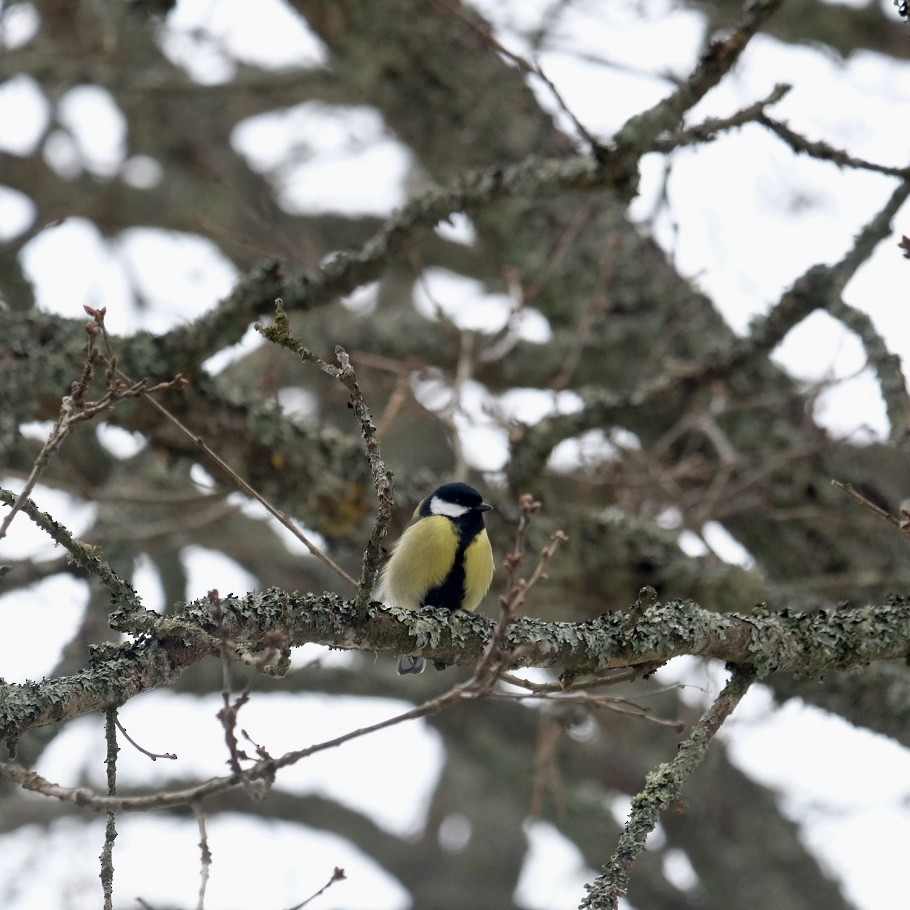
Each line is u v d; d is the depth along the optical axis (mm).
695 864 19562
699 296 13172
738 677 7102
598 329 13445
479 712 19266
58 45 15938
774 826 19703
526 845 22797
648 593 6754
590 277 13547
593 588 11312
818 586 11445
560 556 11266
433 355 13883
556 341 13758
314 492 10977
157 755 5695
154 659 5934
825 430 12023
